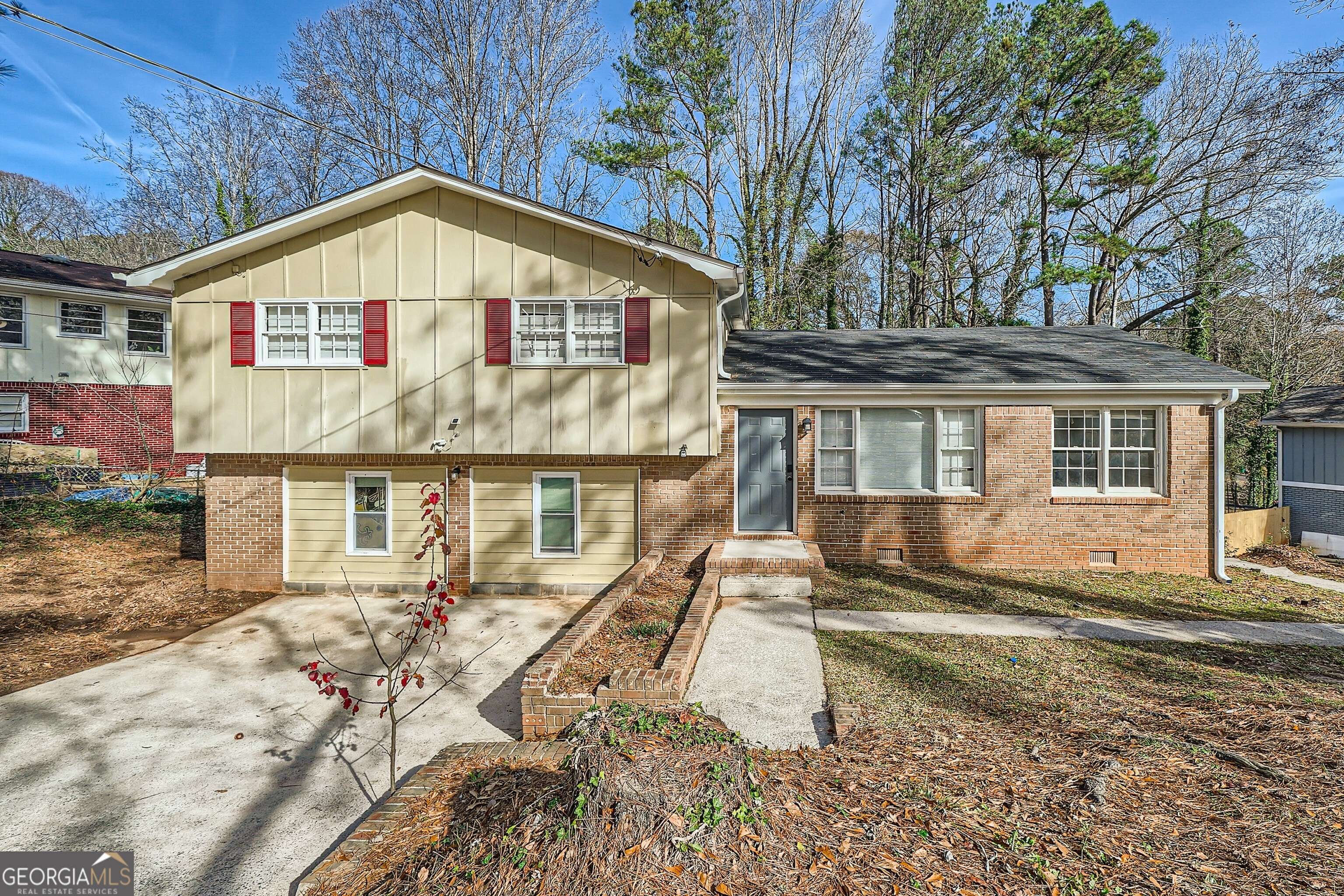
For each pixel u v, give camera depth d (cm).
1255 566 1212
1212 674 648
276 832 454
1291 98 1107
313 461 1098
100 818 472
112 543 1341
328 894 348
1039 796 404
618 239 1010
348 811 481
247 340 1058
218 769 545
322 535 1110
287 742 593
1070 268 2270
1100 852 343
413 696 700
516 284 1036
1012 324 2617
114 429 2006
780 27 2684
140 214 3316
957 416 1115
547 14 2573
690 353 1024
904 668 671
